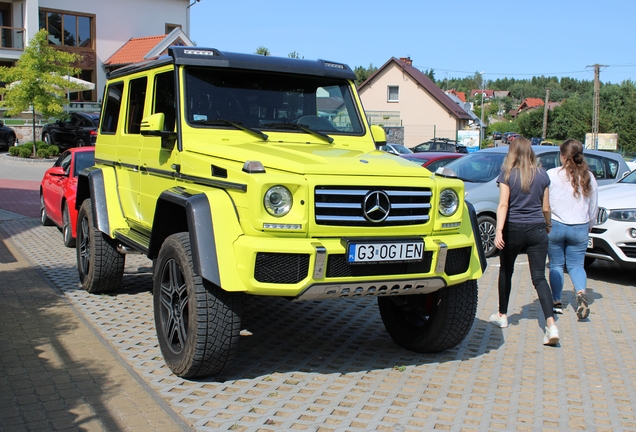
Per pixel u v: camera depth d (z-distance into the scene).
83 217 7.01
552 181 6.52
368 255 4.32
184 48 5.38
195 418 3.98
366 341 5.76
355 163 4.54
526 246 5.85
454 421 4.09
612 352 5.60
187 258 4.43
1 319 5.98
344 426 3.96
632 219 7.94
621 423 4.14
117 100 6.77
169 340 4.79
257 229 4.17
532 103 156.50
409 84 52.00
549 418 4.18
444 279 4.64
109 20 39.28
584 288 6.50
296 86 5.71
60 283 7.48
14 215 13.25
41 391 4.34
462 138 49.34
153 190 5.59
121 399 4.22
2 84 36.16
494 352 5.52
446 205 4.75
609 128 70.19
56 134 29.17
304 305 6.97
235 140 5.22
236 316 4.39
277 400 4.33
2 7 36.91
